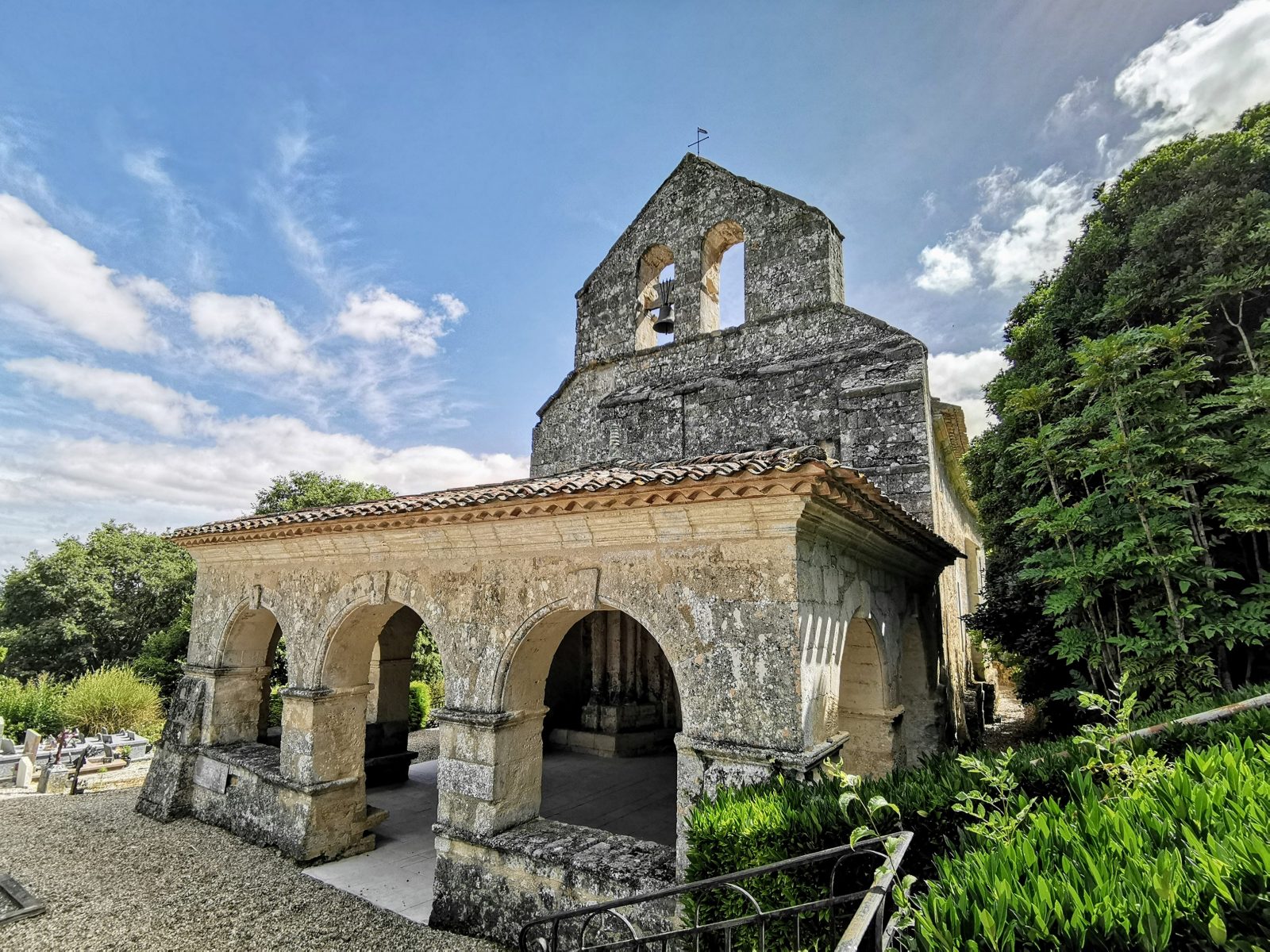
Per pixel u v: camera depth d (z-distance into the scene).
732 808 4.46
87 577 32.31
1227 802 2.47
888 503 6.55
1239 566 7.46
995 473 10.28
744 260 13.11
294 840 8.54
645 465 11.52
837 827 4.01
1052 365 9.08
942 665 11.26
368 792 12.12
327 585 8.99
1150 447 6.40
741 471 5.31
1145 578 6.69
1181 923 1.76
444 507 7.01
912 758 9.53
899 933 2.43
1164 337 6.58
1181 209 7.63
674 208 14.14
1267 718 4.16
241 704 10.77
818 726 5.68
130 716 20.14
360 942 6.48
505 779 6.97
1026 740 13.34
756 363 12.49
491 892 6.63
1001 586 11.39
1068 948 1.81
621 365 14.34
